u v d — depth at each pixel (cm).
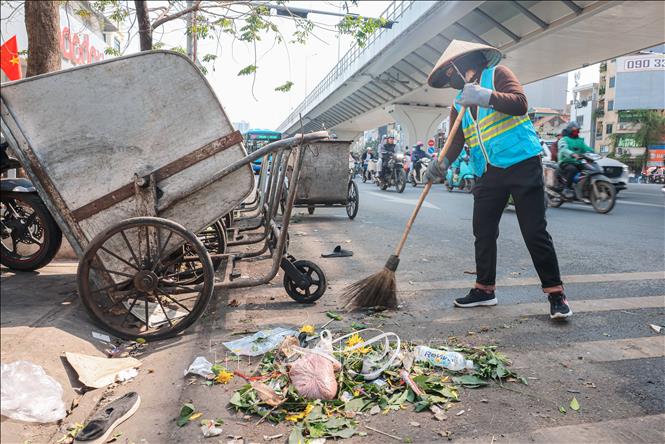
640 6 1602
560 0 1691
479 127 357
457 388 250
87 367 259
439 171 362
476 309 377
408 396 240
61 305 335
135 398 233
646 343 307
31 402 218
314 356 247
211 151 328
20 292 364
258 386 236
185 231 306
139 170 321
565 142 1010
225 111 330
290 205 350
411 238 705
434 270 507
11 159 380
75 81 312
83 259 298
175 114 324
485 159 361
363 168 2341
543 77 2802
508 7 1847
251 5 679
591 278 465
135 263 325
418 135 4031
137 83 319
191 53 877
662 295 407
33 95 309
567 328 334
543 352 295
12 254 420
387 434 211
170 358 288
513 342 310
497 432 213
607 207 952
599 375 265
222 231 493
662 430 214
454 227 811
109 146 318
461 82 363
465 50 346
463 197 1407
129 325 326
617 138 3584
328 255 573
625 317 354
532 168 345
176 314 352
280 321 350
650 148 3456
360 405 231
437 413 226
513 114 335
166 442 207
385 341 288
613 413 227
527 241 349
